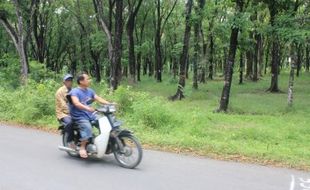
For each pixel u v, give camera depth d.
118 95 15.88
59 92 10.42
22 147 10.63
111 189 7.30
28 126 14.30
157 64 46.97
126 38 42.62
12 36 26.08
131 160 8.80
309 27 19.27
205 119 15.99
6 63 30.48
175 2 47.62
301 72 58.94
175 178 8.04
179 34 53.62
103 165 8.94
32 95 15.85
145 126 13.61
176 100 25.95
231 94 29.55
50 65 54.69
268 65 64.81
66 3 44.47
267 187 7.61
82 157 9.42
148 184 7.62
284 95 28.80
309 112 20.20
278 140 12.75
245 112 20.14
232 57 20.22
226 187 7.54
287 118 17.95
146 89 33.97
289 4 20.47
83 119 9.14
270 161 9.59
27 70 26.28
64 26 50.19
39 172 8.33
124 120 14.30
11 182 7.63
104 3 41.31
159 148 10.81
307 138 13.19
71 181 7.75
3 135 12.36
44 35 45.03
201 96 27.25
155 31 50.91
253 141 12.37
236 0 19.31
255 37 39.38
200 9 21.81
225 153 10.27
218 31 23.11
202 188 7.45
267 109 21.03
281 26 19.45
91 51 46.94
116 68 24.38
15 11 25.83
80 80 9.24
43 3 40.69
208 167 8.94
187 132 13.19
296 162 9.44
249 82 40.66
